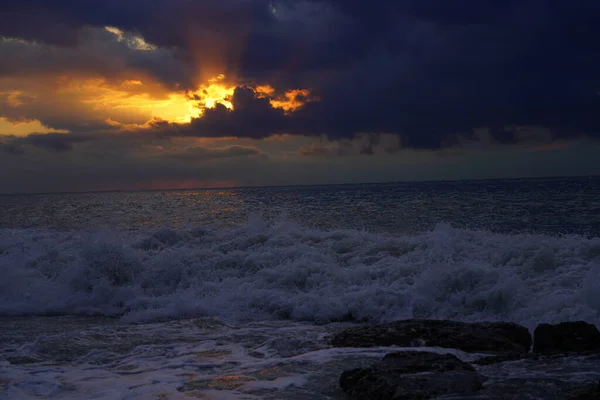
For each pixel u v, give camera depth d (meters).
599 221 21.19
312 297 8.26
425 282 8.09
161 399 4.14
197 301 8.66
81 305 9.23
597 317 6.66
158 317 8.12
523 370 4.21
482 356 5.24
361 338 6.00
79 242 13.23
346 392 4.19
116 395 4.32
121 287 9.67
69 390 4.50
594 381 3.78
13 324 8.05
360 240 11.79
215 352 5.88
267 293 8.71
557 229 19.56
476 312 7.58
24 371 5.18
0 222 30.48
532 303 7.43
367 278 9.20
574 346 5.14
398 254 10.80
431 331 5.97
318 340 6.28
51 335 7.14
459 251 10.25
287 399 4.09
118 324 7.98
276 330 7.09
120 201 63.31
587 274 8.00
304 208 35.59
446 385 3.87
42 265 11.14
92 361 5.61
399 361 4.59
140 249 12.44
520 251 9.33
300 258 10.52
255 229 13.71
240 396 4.18
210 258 10.91
